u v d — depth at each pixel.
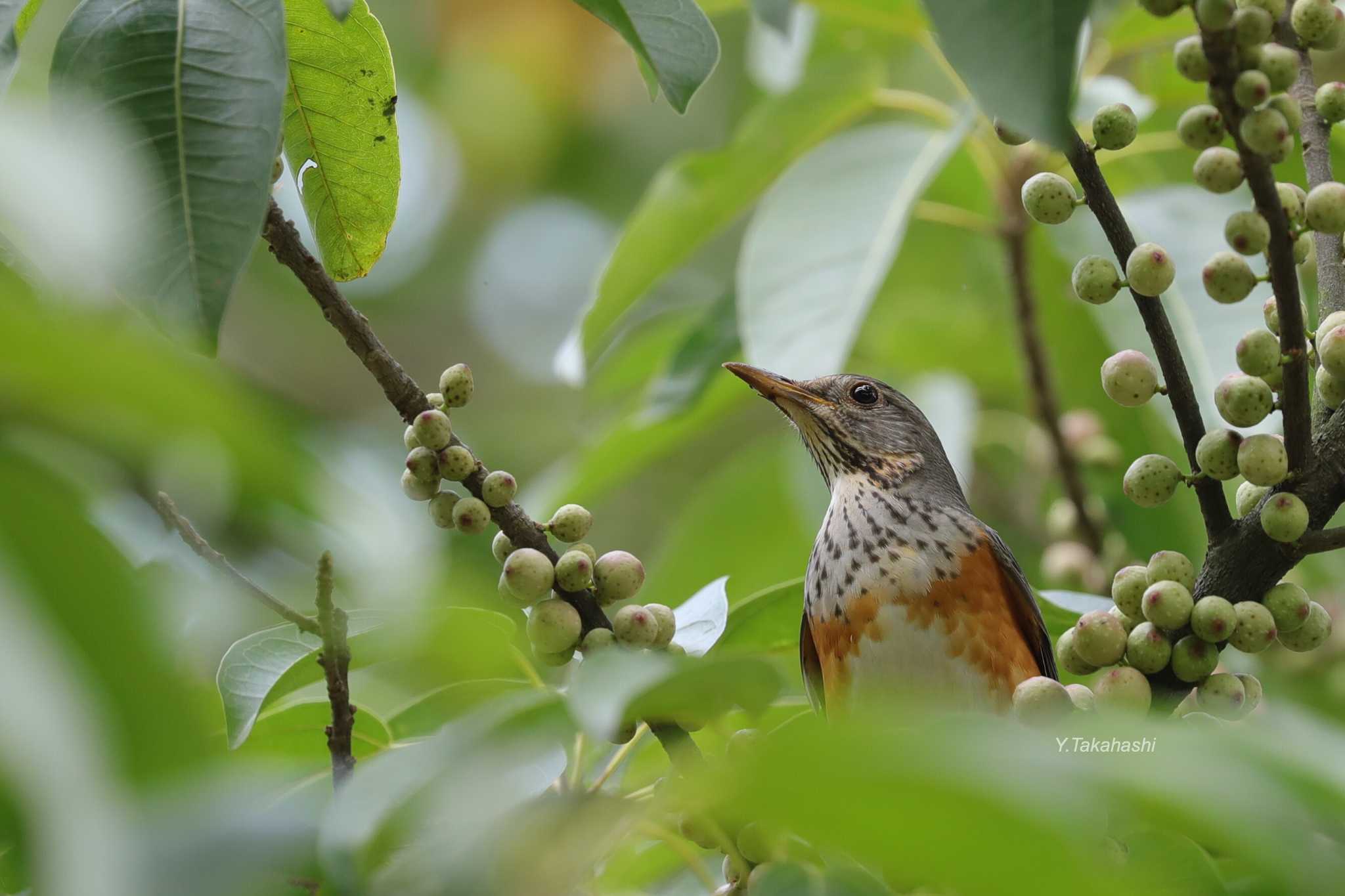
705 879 6.45
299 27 6.43
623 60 17.84
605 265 11.47
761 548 13.02
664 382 11.76
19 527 2.79
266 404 3.05
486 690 6.95
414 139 18.20
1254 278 5.43
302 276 6.00
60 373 2.49
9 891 4.76
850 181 10.59
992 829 2.75
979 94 4.21
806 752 2.76
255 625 7.77
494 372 18.39
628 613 5.93
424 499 6.14
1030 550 13.25
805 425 10.45
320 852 3.19
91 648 2.73
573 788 6.42
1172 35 11.16
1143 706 5.86
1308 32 5.51
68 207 2.46
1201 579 6.18
